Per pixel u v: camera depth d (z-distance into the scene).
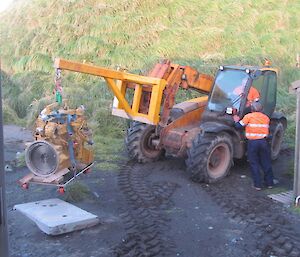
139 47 15.29
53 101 12.07
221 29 16.52
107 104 12.16
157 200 6.98
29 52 15.47
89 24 15.78
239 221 6.21
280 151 10.13
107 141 10.72
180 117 8.59
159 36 15.87
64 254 5.14
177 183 7.83
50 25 16.00
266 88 8.53
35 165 6.41
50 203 6.42
